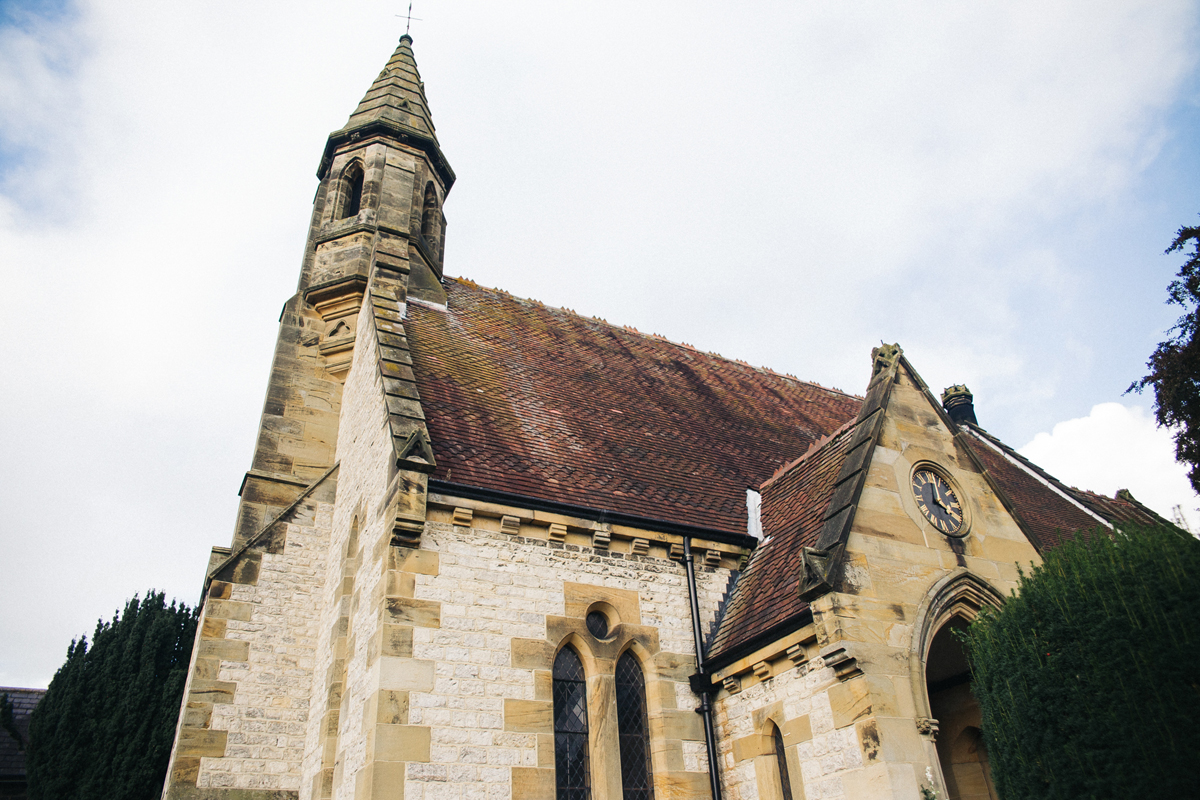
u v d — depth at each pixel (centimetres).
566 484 1283
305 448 1712
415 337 1573
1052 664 767
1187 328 1025
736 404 2033
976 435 2219
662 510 1329
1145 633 724
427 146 2170
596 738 1095
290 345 1811
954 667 1280
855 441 1196
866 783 916
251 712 1359
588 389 1723
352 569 1344
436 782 961
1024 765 773
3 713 2339
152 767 1902
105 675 1983
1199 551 757
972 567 1126
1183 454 1009
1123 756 703
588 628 1176
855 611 999
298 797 1323
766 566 1262
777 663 1088
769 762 1077
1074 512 1881
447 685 1020
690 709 1180
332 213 2020
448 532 1121
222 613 1409
